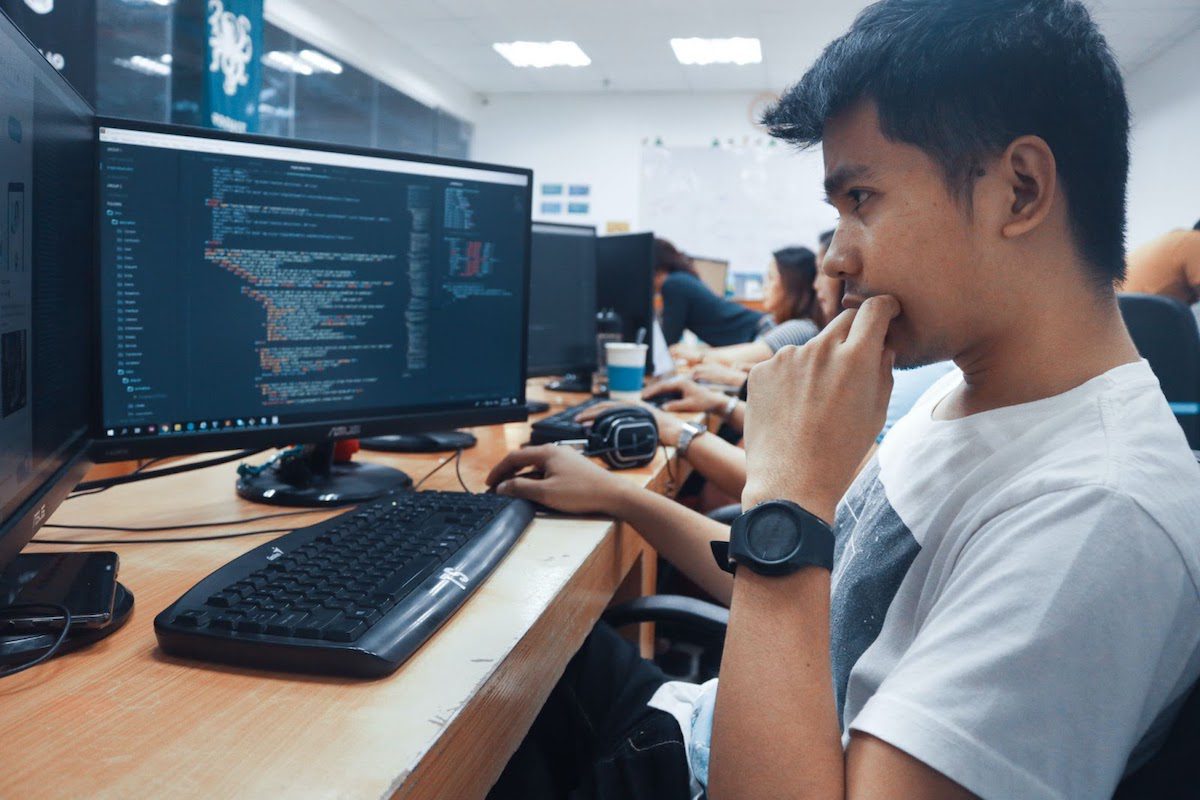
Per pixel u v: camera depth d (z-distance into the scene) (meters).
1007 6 0.58
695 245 8.42
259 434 1.02
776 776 0.53
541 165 8.63
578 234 2.24
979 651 0.50
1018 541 0.52
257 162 0.99
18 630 0.61
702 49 6.88
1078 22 0.58
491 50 7.17
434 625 0.66
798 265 3.39
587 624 0.91
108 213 0.89
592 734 0.96
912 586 0.63
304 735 0.51
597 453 1.30
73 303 0.81
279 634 0.60
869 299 0.64
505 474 1.13
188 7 3.11
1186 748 0.51
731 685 0.57
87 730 0.51
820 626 0.58
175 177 0.94
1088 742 0.48
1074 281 0.60
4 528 0.59
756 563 0.60
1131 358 0.61
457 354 1.21
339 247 1.07
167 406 0.95
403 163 1.12
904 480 0.69
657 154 8.38
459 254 1.20
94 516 0.98
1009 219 0.58
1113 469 0.52
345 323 1.09
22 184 0.65
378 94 6.93
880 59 0.59
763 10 5.86
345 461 1.23
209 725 0.52
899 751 0.49
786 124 0.68
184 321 0.96
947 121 0.58
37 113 0.69
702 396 1.97
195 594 0.67
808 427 0.63
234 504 1.04
